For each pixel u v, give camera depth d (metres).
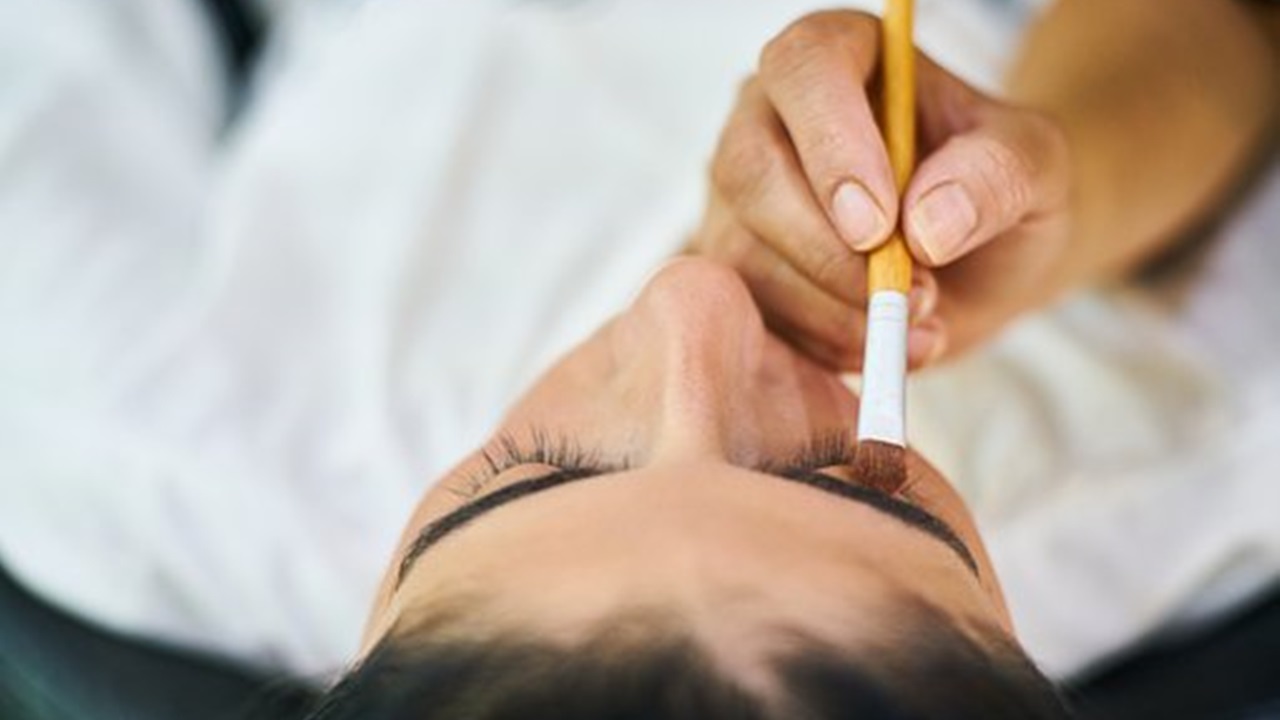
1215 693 0.83
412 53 1.00
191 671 0.85
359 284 0.93
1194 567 0.83
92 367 0.89
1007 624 0.44
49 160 0.98
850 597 0.36
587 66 0.99
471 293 0.93
